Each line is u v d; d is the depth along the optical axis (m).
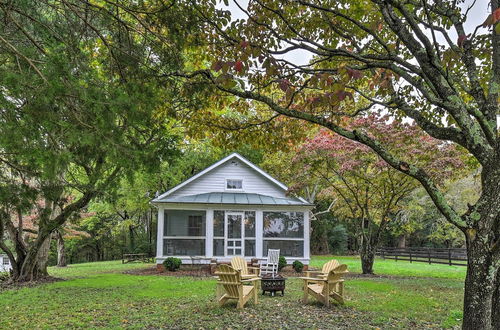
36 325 7.49
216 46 7.14
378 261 28.77
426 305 9.47
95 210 27.88
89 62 6.04
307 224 19.84
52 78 4.22
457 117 4.62
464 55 5.55
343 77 4.64
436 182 14.09
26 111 4.14
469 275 4.16
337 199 24.08
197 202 18.95
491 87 4.96
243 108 8.30
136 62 6.51
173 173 27.19
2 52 4.67
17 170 6.20
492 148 4.45
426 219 34.22
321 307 9.09
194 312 8.45
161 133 5.97
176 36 6.59
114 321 7.64
